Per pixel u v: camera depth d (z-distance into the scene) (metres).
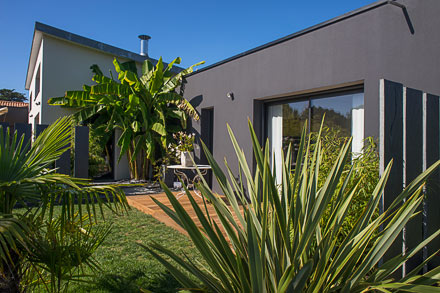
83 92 8.47
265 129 6.63
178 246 3.90
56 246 1.98
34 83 12.98
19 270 2.08
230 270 1.62
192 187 8.20
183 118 8.69
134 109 8.88
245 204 1.91
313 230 1.55
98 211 5.61
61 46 10.08
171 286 2.87
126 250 3.75
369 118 4.52
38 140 2.24
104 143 9.68
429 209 2.80
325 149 3.30
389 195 2.43
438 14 3.81
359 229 1.72
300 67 5.55
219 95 7.50
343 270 1.62
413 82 4.03
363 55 4.62
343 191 1.87
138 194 7.53
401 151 2.55
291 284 1.31
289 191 1.86
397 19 4.22
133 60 11.34
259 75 6.38
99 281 2.93
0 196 1.93
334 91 5.33
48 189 2.04
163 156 9.49
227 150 7.18
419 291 1.33
